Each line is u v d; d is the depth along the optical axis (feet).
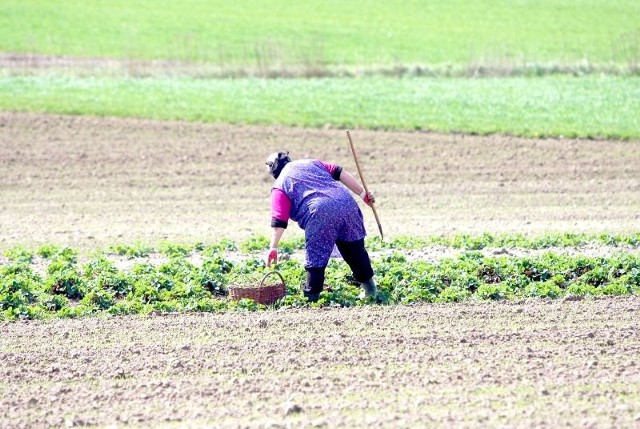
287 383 111.65
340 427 98.94
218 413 103.45
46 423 102.12
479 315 138.10
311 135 316.60
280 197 140.56
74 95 373.61
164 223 226.17
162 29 627.46
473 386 109.60
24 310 142.41
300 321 135.74
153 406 105.81
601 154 292.40
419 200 247.70
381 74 446.19
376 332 130.21
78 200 251.39
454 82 421.18
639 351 121.19
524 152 295.28
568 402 104.58
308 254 141.90
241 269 161.48
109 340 129.08
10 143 307.37
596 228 213.46
